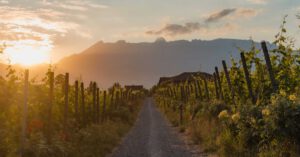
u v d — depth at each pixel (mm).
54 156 11633
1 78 12625
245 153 11961
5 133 10648
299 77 14875
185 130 24078
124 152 16250
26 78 11406
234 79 18844
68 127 16297
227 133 14000
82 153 13633
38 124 13445
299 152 9742
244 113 12383
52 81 13711
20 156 10414
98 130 18609
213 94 26578
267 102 13914
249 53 18031
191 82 40094
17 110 12594
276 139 10344
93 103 22797
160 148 17219
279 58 15719
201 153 15242
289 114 9703
